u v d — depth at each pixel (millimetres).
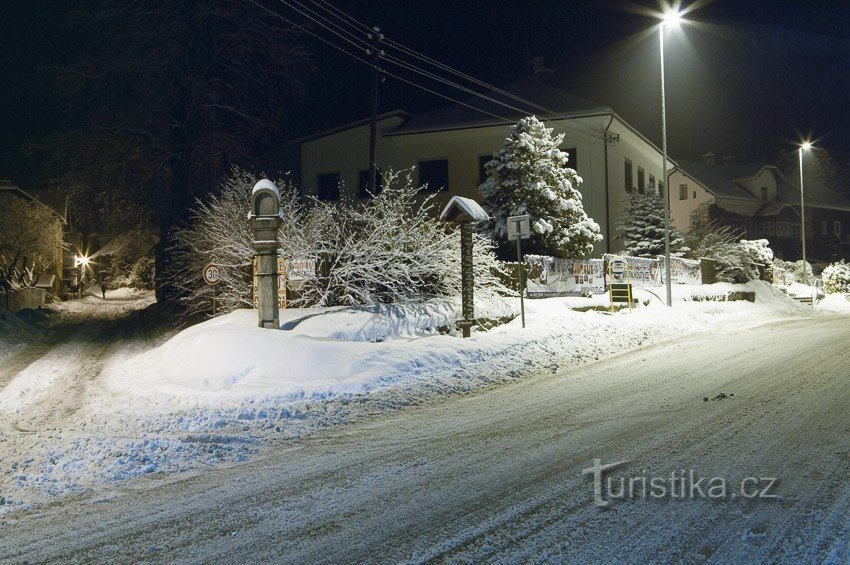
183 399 10695
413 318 15805
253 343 12664
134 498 5859
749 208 67375
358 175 37375
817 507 4980
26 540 4930
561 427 7891
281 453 7289
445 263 17734
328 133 37594
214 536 4844
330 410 9477
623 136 36219
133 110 31734
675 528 4648
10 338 21219
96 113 31469
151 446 7621
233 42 31141
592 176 33125
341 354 12461
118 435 8367
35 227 50250
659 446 6832
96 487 6250
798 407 8547
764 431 7316
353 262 17094
